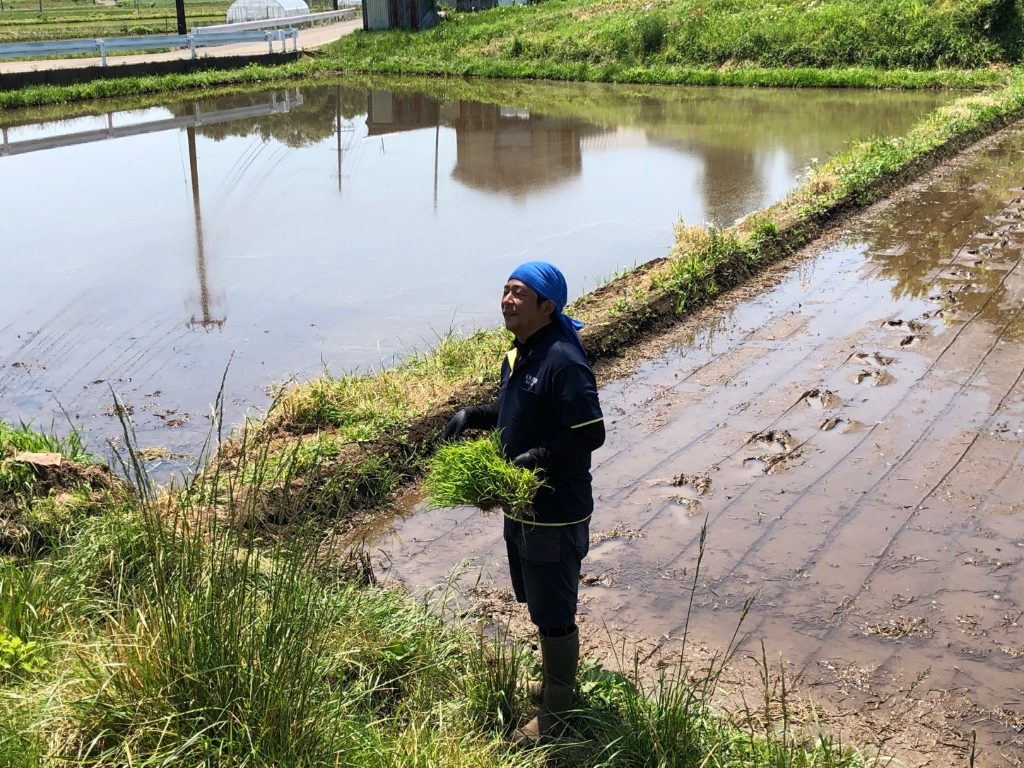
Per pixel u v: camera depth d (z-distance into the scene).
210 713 3.05
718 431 6.44
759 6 29.98
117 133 19.02
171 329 8.41
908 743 3.68
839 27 27.16
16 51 24.33
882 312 8.66
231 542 3.47
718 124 19.73
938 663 4.14
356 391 6.60
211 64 28.39
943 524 5.23
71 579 3.94
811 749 3.54
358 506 5.45
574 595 3.60
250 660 3.10
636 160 16.11
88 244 11.09
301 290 9.49
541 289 3.41
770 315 8.73
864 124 19.14
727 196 13.39
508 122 20.45
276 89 26.55
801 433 6.36
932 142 15.48
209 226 11.95
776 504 5.49
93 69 25.08
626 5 33.44
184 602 3.22
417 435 6.03
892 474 5.79
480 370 6.88
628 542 5.14
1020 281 9.38
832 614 4.50
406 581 4.80
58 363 7.61
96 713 3.05
